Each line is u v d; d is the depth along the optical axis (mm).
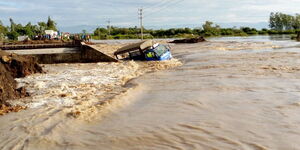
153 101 11164
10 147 7195
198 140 7035
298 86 12625
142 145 6902
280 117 8469
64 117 9484
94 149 6805
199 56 30094
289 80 14117
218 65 21391
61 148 6953
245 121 8266
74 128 8359
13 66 19547
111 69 22531
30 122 9148
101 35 147750
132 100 11539
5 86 12539
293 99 10414
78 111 9953
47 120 9211
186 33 145125
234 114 8969
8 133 8227
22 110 10703
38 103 11672
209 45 50281
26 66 20359
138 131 7844
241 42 55938
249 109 9430
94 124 8664
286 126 7715
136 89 13602
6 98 12102
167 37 133125
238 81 14383
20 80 18031
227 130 7617
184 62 25750
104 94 13000
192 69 20031
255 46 41969
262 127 7727
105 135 7672
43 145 7188
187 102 10672
